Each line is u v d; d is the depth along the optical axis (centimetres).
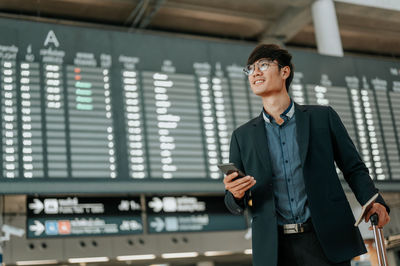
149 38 525
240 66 553
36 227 489
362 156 564
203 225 538
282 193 186
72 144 463
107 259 563
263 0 641
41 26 486
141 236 566
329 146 188
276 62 195
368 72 605
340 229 178
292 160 188
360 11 655
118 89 496
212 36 720
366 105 589
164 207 532
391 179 565
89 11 645
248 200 192
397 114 599
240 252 610
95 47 500
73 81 481
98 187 461
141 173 479
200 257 641
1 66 461
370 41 783
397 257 311
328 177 183
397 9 656
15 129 449
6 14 624
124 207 521
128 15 658
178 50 532
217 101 530
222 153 513
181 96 517
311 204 178
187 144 503
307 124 190
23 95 461
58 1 619
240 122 531
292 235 181
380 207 177
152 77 512
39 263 549
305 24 680
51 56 480
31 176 443
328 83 582
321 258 177
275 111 194
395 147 581
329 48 617
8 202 528
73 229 500
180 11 661
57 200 503
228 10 666
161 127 500
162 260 634
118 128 483
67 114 470
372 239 452
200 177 497
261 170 189
